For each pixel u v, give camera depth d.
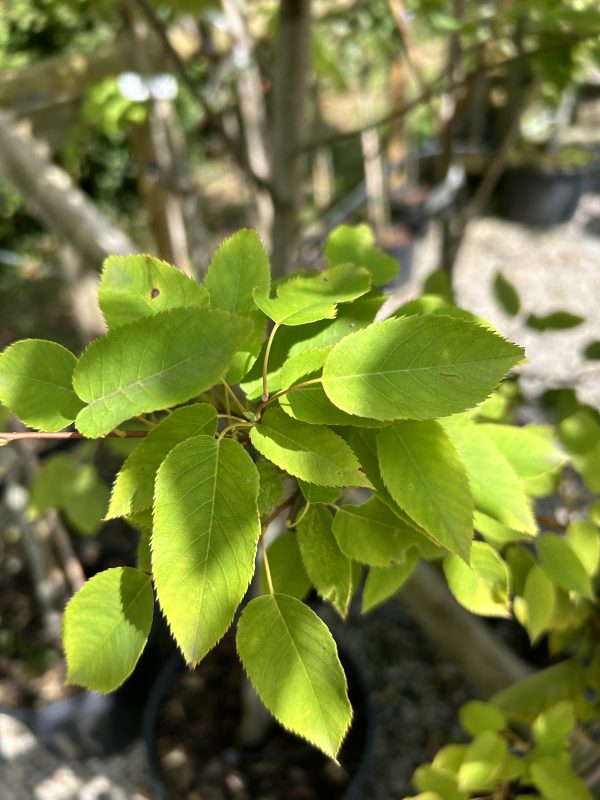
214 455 0.19
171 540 0.17
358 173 1.54
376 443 0.21
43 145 0.68
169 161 0.74
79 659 0.20
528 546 0.41
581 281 1.37
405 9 0.65
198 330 0.18
